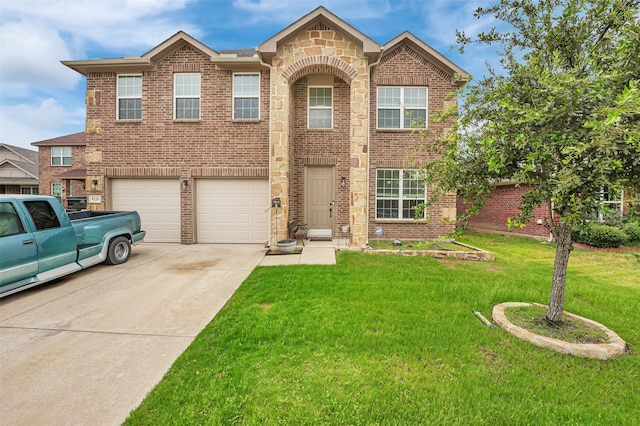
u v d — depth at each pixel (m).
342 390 2.44
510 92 3.22
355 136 8.25
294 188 9.95
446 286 5.11
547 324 3.64
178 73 9.54
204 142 9.49
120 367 2.87
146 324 3.80
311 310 4.04
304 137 9.92
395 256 7.53
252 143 9.49
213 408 2.25
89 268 6.49
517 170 3.33
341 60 8.26
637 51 2.69
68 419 2.22
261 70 9.48
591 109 2.75
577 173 2.61
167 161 9.52
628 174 2.74
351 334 3.37
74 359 3.00
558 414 2.23
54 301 4.57
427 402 2.32
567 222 2.79
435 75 9.91
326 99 10.04
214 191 9.70
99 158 9.53
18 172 22.78
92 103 9.55
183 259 7.36
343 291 4.80
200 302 4.55
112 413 2.28
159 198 9.70
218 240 9.73
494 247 9.83
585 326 3.62
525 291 4.95
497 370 2.79
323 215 10.09
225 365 2.81
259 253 8.01
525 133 2.95
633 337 3.48
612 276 6.51
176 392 2.46
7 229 4.59
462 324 3.69
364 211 8.37
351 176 8.32
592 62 3.04
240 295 4.75
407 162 9.63
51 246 5.16
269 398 2.35
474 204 3.79
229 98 9.48
